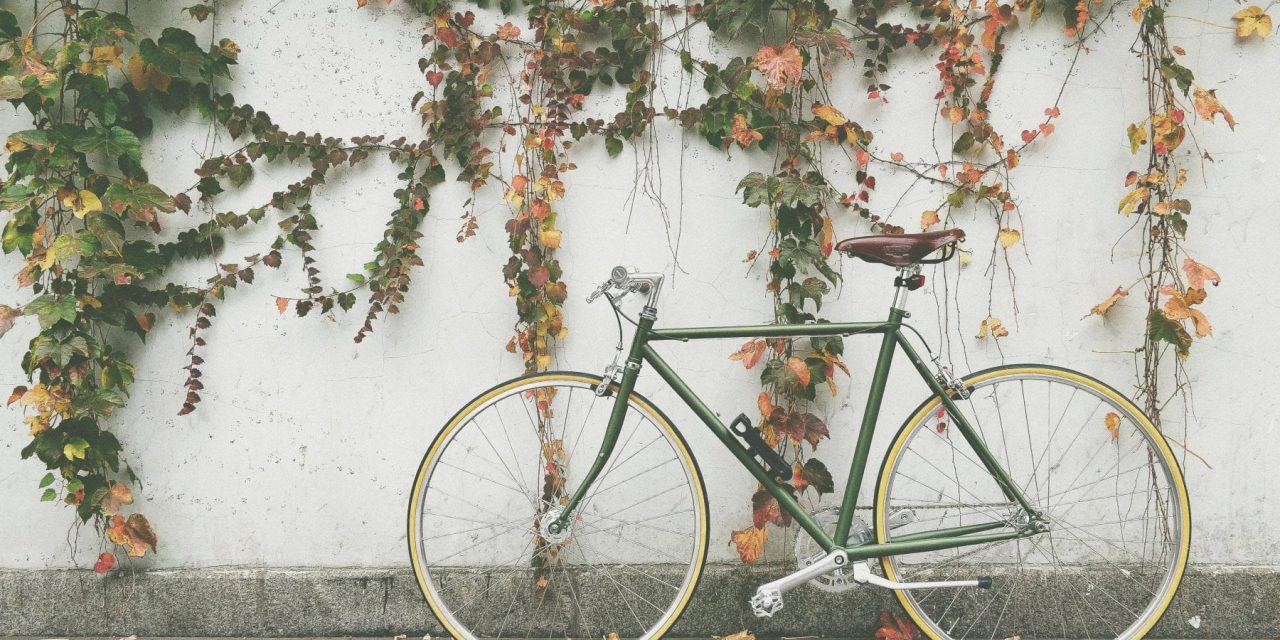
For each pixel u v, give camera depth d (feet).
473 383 9.22
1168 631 9.00
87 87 8.55
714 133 8.84
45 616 9.26
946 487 9.09
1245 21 8.64
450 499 9.27
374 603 9.22
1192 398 8.96
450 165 9.05
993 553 9.12
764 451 7.87
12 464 9.27
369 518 9.30
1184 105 8.80
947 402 8.03
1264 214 8.81
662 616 8.39
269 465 9.29
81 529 9.30
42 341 8.44
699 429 9.15
